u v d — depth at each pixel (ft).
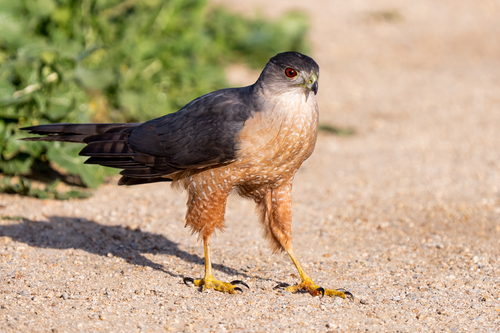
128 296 25.91
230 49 79.15
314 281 28.66
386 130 59.77
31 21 47.37
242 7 110.11
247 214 38.91
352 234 35.68
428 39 98.89
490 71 81.97
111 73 45.06
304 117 25.52
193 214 27.78
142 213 37.73
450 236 35.27
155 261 30.63
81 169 39.73
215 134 26.04
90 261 29.96
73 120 41.52
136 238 33.68
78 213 36.81
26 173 42.32
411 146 54.49
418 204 40.65
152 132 28.43
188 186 28.09
